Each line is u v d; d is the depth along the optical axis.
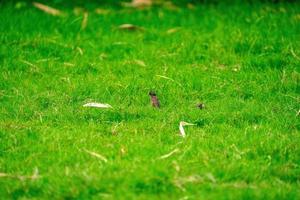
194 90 22.28
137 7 29.92
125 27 27.19
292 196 15.72
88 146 18.27
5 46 25.42
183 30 27.22
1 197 15.99
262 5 30.12
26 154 18.02
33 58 24.77
